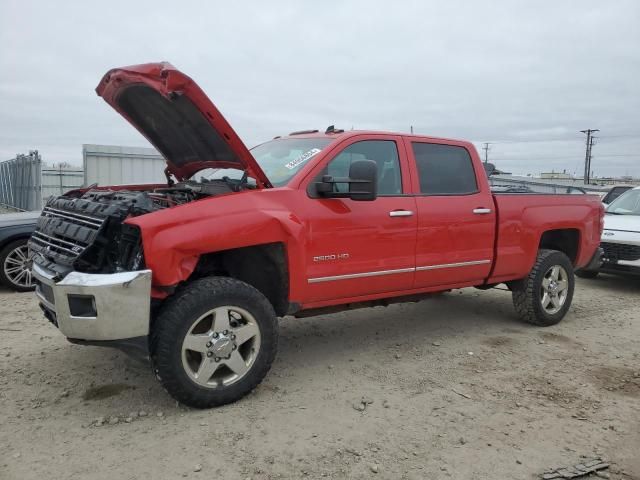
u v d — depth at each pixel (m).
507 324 6.24
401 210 4.80
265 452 3.24
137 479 2.94
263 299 3.94
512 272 5.79
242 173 4.60
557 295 6.25
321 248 4.29
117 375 4.36
